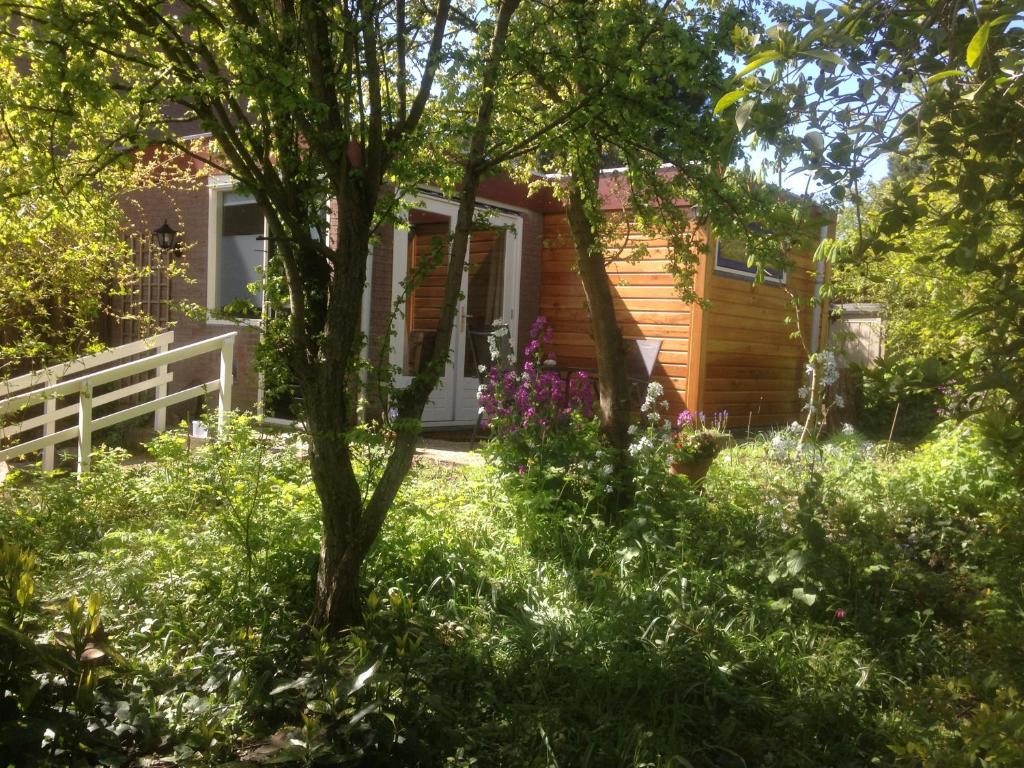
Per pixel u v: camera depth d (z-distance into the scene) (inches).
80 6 130.0
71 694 88.0
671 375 398.6
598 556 196.2
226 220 401.1
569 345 432.1
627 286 410.9
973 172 78.5
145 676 120.8
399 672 113.9
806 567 176.2
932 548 217.0
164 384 291.4
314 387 141.4
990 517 187.2
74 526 203.9
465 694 136.0
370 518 145.4
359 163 148.6
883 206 90.4
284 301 150.3
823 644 161.5
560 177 267.3
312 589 166.6
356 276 140.4
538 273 441.1
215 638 140.5
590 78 153.4
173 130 318.3
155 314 421.7
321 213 154.9
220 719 112.7
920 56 90.9
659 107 154.3
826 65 92.9
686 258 225.6
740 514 224.8
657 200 232.2
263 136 140.8
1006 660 110.5
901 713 134.3
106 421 272.5
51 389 259.0
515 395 245.3
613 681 139.0
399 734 106.3
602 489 212.5
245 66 123.3
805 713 134.3
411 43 163.8
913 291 255.3
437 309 409.1
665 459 236.4
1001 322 76.9
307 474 208.7
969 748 80.5
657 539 190.7
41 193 151.2
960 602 181.3
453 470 280.1
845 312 506.3
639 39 155.9
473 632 155.3
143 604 155.6
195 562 167.6
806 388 260.5
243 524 171.3
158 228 414.6
